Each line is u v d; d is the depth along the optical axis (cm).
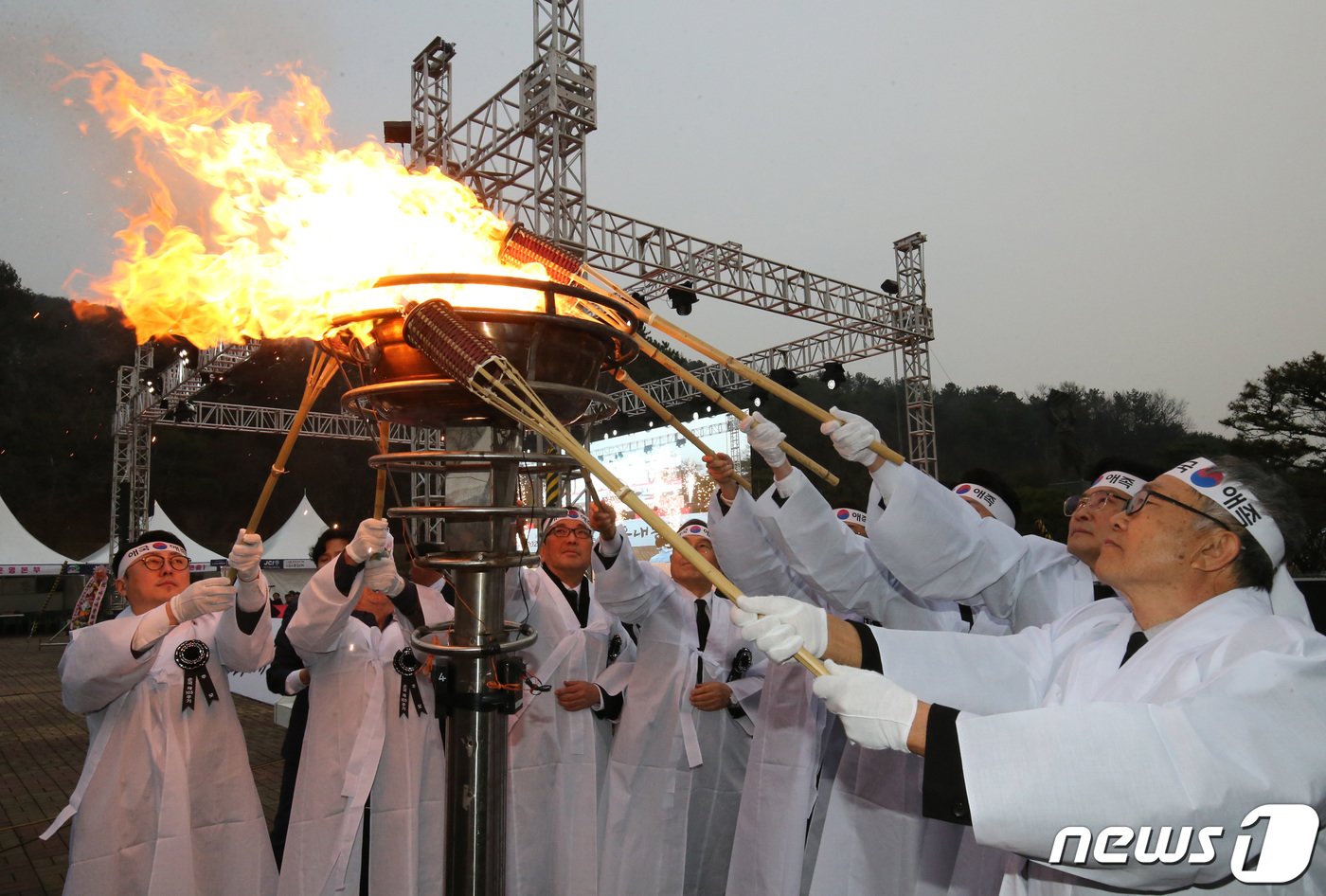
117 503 1975
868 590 295
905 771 271
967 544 252
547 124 926
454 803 161
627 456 2002
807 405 239
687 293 1292
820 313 1452
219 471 3525
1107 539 172
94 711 272
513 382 139
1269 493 160
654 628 367
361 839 310
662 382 1988
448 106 988
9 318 3044
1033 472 3306
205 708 279
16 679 1471
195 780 274
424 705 325
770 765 315
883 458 250
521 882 340
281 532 2505
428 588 350
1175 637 151
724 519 315
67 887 260
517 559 165
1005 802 119
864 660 169
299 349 1420
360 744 307
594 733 359
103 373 3262
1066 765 118
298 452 3603
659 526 143
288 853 300
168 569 295
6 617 2827
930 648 177
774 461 278
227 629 282
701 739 368
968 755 122
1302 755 117
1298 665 126
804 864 332
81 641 263
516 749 347
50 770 738
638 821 348
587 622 389
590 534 395
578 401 163
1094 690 163
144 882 260
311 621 280
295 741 359
